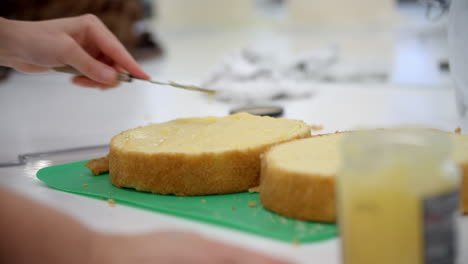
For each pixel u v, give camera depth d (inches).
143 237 25.3
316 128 59.9
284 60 112.2
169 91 99.8
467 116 51.5
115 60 55.1
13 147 61.1
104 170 45.7
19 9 117.6
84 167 48.3
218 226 31.7
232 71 92.1
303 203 31.2
